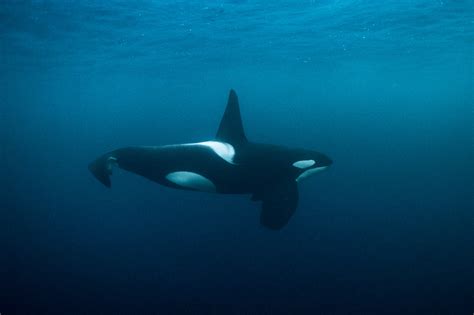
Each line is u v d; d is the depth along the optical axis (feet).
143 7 52.06
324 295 34.99
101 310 34.35
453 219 51.57
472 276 36.52
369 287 35.86
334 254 43.14
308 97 261.44
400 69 128.67
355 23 64.44
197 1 49.78
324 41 79.41
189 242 48.75
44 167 116.78
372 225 50.98
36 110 248.11
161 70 113.19
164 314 33.35
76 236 52.70
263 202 24.64
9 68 99.76
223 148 25.58
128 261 44.06
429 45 86.33
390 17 60.85
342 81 166.81
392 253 42.47
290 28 67.26
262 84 174.40
